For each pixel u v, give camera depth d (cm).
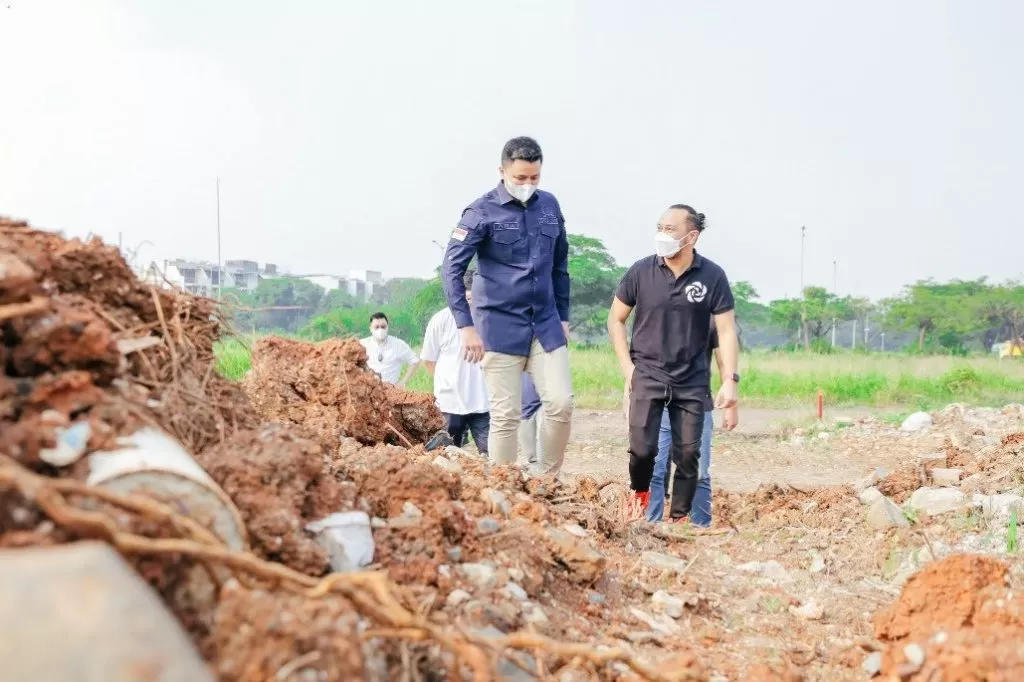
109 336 299
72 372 283
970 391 2217
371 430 590
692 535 638
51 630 180
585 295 8675
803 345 8300
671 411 684
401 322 5406
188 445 338
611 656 288
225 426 362
